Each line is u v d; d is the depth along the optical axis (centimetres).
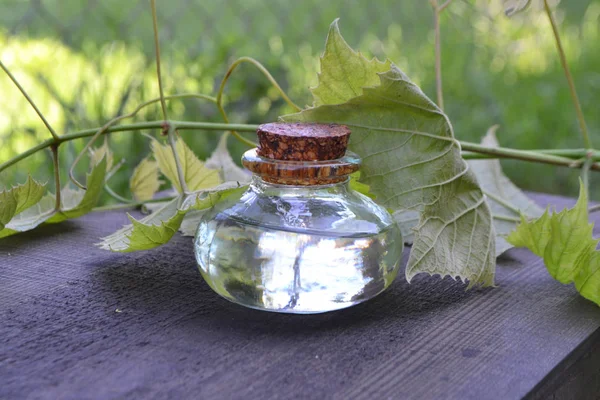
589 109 110
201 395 27
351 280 30
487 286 35
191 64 81
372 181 34
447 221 34
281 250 30
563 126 105
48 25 77
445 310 33
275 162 30
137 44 80
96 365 28
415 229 33
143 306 32
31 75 69
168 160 40
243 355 29
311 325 31
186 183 40
